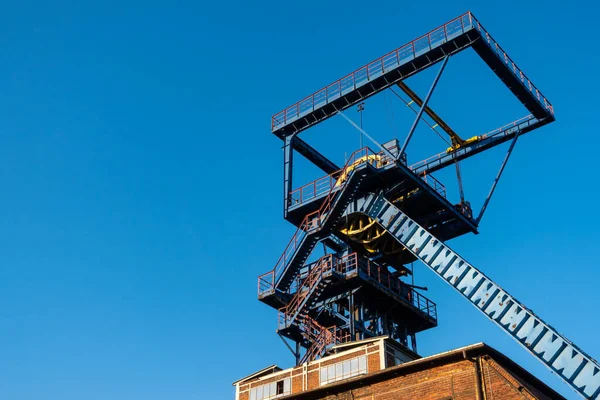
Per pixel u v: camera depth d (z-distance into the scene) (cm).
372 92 4378
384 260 4400
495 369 3091
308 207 4334
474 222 4356
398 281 4306
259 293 4306
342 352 3803
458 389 3139
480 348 3116
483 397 3064
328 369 3812
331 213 4191
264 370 4069
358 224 4300
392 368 3316
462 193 4450
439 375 3216
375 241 4316
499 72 4238
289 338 4231
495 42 4241
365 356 3725
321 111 4500
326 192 4278
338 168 4731
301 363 4041
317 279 4088
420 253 3916
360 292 4125
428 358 3231
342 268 4156
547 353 3394
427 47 4209
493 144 4575
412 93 4422
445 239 4409
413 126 4141
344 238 4362
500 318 3566
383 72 4316
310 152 4681
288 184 4444
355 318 4144
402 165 4050
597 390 3222
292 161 4522
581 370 3291
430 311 4416
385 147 4266
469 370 3150
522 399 2986
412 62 4247
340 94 4428
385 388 3341
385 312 4253
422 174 4522
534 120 4469
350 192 4178
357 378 3400
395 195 4250
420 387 3241
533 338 3453
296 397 3556
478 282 3684
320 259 4212
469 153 4634
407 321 4366
